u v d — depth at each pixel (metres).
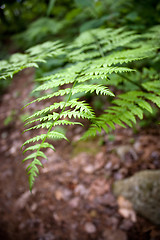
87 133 1.27
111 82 1.77
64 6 4.67
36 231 2.77
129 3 2.76
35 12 5.68
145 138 3.09
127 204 2.54
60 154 3.55
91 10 3.26
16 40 5.46
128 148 3.12
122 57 1.35
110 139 3.43
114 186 2.82
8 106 5.25
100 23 2.72
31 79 5.32
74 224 2.64
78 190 3.00
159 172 2.54
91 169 3.18
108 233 2.38
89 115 0.90
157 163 2.77
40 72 3.46
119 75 1.76
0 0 4.80
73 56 1.68
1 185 3.61
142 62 1.94
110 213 2.56
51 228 2.72
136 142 3.13
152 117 2.78
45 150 3.60
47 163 3.46
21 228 2.89
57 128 3.30
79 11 3.49
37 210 3.00
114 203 2.63
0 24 6.11
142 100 1.37
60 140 3.68
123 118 1.33
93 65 1.26
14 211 3.14
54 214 2.85
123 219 2.44
